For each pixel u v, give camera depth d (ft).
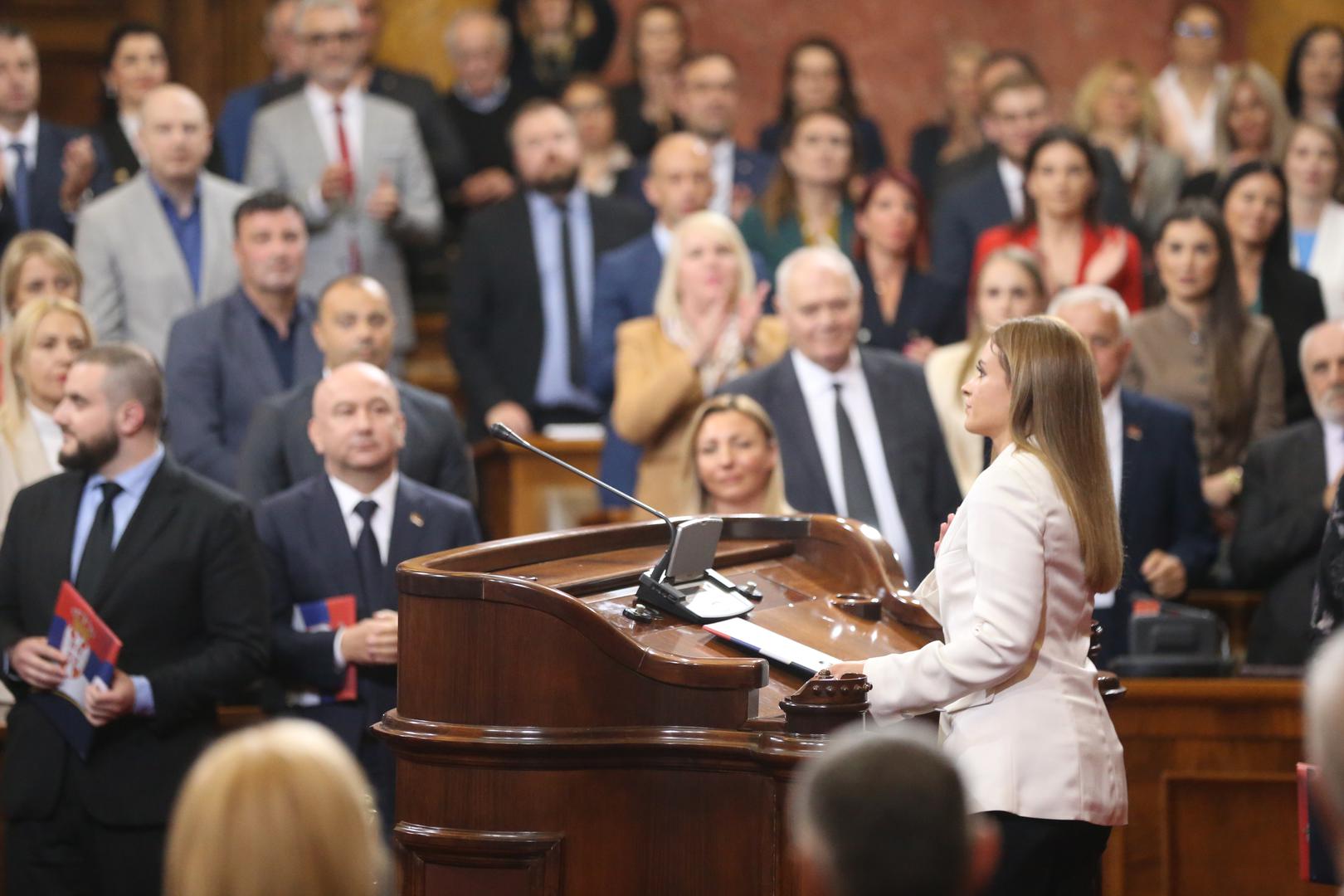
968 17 109.60
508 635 29.96
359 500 48.57
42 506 46.78
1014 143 77.61
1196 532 56.85
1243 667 50.60
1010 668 29.58
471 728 29.99
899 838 16.76
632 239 77.77
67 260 63.62
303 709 46.91
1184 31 94.02
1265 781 47.14
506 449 68.39
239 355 60.54
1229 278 65.00
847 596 35.68
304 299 63.00
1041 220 69.62
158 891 44.96
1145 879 47.42
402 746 30.48
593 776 29.58
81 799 44.62
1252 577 56.90
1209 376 64.59
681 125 91.86
